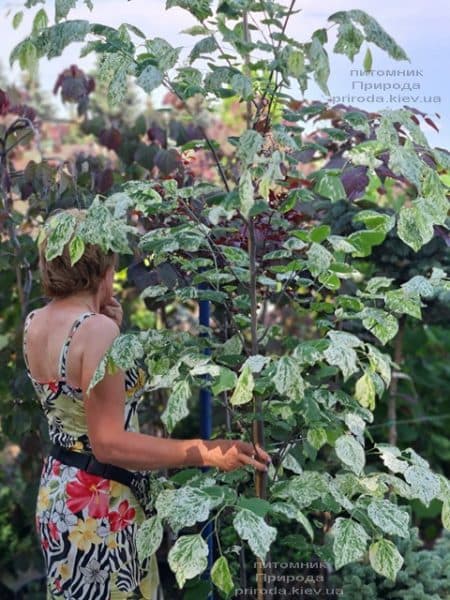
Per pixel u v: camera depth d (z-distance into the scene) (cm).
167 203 211
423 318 359
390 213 321
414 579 281
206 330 245
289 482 198
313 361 180
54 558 215
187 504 179
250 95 187
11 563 346
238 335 223
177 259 227
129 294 389
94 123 371
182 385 189
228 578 184
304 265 200
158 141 358
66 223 180
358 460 189
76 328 207
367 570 278
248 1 190
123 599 214
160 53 184
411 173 174
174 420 186
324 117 320
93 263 212
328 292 296
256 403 210
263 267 244
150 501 217
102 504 210
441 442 407
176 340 217
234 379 185
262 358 185
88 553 211
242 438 244
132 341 189
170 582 327
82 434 212
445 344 432
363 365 203
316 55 174
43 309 221
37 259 338
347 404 207
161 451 200
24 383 325
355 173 262
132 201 188
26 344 220
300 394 179
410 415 405
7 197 333
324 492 194
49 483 215
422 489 194
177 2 192
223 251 217
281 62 187
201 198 287
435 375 420
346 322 330
